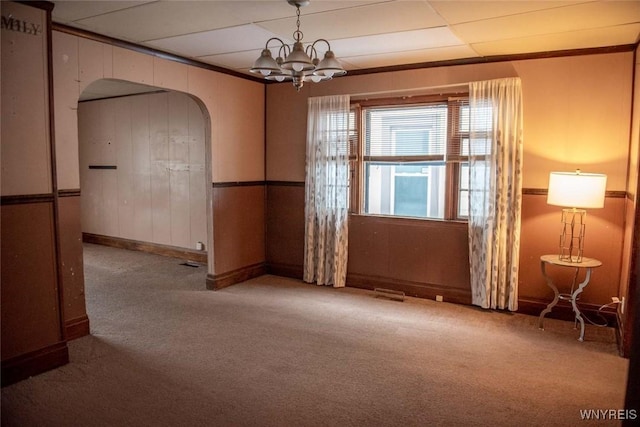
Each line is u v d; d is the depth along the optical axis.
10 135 2.80
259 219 5.61
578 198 3.47
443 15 3.14
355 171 5.05
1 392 2.74
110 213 7.41
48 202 3.01
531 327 3.90
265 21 3.32
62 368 3.07
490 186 4.23
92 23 3.39
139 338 3.60
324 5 2.96
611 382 2.93
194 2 2.94
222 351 3.37
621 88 3.79
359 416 2.52
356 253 5.09
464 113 4.45
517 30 3.46
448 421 2.48
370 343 3.54
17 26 2.81
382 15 3.15
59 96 3.43
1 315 2.79
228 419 2.49
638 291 1.23
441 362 3.21
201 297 4.71
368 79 4.86
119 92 6.70
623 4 2.88
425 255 4.70
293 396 2.73
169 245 6.70
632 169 3.57
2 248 2.78
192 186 6.34
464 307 4.44
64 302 3.44
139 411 2.56
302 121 5.33
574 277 4.03
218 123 4.91
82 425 2.43
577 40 3.68
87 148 7.59
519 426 2.44
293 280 5.43
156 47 4.08
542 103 4.08
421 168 4.76
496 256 4.24
